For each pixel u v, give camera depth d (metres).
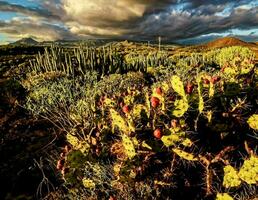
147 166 3.33
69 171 3.70
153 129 3.42
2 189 4.36
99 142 3.92
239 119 3.67
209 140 3.57
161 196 3.26
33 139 6.11
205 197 3.09
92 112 5.02
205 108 3.63
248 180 2.69
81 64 15.34
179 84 3.29
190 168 3.40
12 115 7.92
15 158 5.34
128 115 3.32
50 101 7.47
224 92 3.91
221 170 3.22
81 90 8.59
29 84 11.25
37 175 4.59
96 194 3.59
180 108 3.31
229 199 2.70
